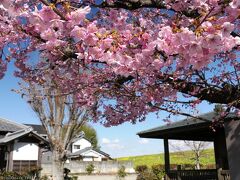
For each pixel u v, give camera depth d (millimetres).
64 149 18438
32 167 25859
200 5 2795
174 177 14078
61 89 6547
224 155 14828
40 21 2533
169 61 3203
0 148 26344
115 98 7387
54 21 2549
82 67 5543
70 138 18719
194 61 2842
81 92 7004
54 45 3070
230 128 8203
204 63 2836
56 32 2789
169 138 15344
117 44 3014
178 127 13016
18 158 26188
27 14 2598
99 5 3398
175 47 2758
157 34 3186
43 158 40219
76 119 18547
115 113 7801
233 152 8039
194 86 4848
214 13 2678
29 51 5023
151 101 6094
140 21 4004
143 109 7344
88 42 2875
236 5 2521
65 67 5652
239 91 4844
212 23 2639
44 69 5711
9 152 25500
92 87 6133
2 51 4371
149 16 5020
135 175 31656
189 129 12469
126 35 3158
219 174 11172
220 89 4836
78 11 2594
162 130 14062
